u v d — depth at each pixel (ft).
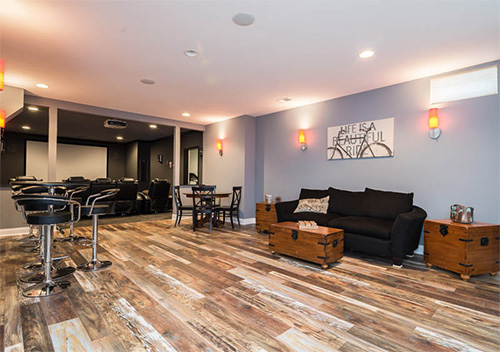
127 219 21.59
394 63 10.79
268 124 19.35
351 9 7.36
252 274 9.36
